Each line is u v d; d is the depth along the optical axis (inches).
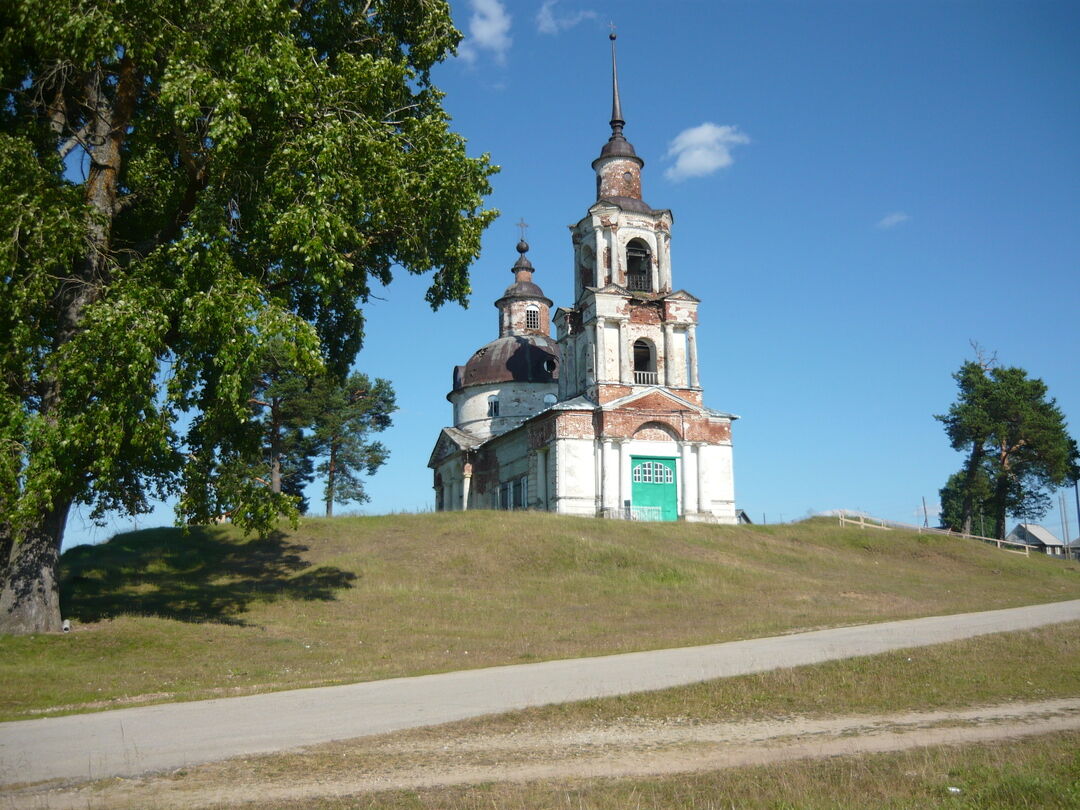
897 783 412.2
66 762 453.7
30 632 863.7
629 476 2016.5
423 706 584.1
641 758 460.1
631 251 2202.3
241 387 840.9
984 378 2682.1
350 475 2628.0
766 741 497.4
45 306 834.2
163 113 885.8
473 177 1007.0
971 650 737.0
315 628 1013.2
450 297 1092.5
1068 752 469.7
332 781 416.8
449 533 1583.4
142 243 962.1
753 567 1530.5
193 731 522.0
